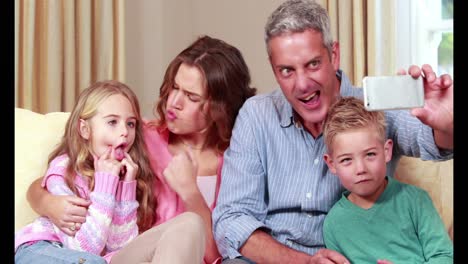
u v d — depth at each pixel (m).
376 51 2.18
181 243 1.25
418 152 1.47
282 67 1.45
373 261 1.42
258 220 1.53
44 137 1.65
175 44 2.70
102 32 2.34
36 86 2.22
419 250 1.41
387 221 1.42
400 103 1.23
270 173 1.55
